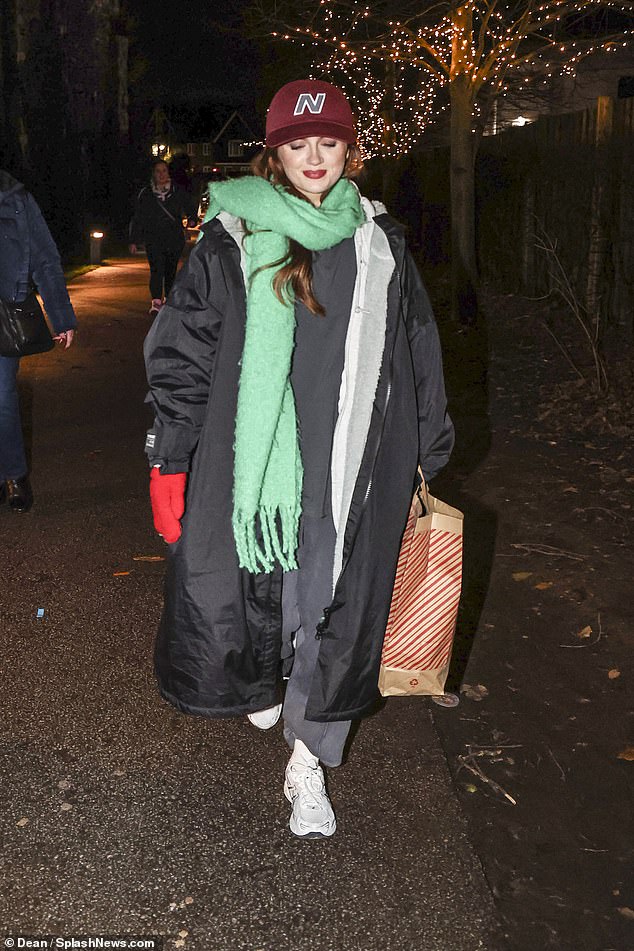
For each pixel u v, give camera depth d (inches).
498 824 116.1
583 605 171.3
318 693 106.2
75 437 283.4
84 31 1275.8
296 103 95.7
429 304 104.9
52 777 123.2
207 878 105.9
